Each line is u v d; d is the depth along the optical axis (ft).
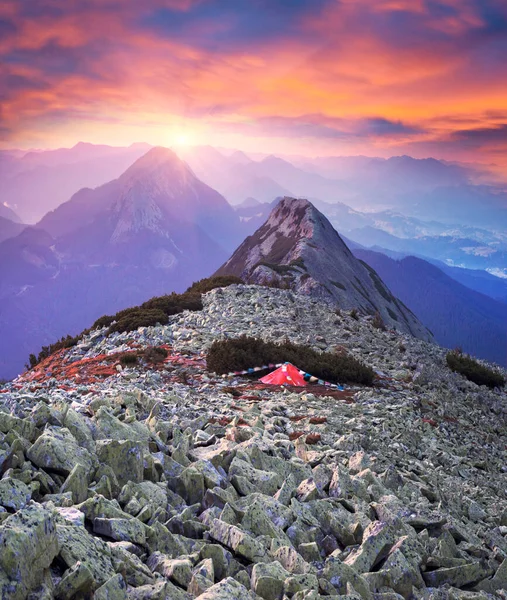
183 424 41.14
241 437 38.14
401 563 24.63
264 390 67.41
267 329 102.37
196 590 19.12
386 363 94.27
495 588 26.55
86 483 24.50
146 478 28.25
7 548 16.01
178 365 78.79
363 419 55.36
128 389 57.21
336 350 93.66
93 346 106.11
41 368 99.76
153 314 115.03
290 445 39.42
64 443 26.37
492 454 60.85
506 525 36.27
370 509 30.07
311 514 27.81
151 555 21.30
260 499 27.43
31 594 16.11
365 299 424.87
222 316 112.06
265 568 21.24
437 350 127.54
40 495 23.34
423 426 59.67
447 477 44.65
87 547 18.75
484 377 109.29
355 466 36.78
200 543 23.12
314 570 22.66
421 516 30.78
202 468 29.60
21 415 32.76
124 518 22.52
